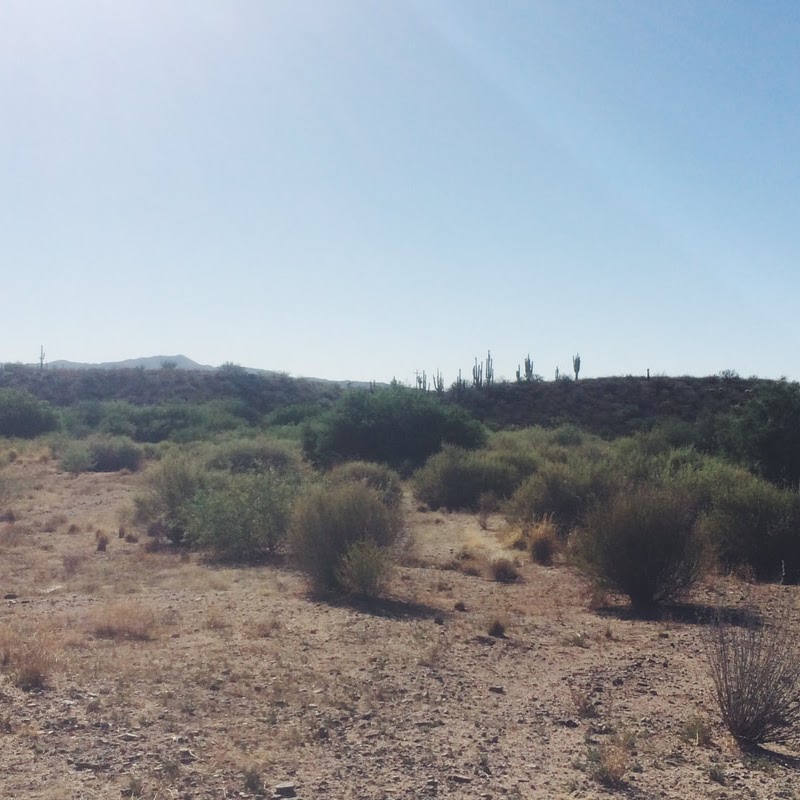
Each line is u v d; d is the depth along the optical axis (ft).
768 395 100.07
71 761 22.81
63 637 37.04
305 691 29.99
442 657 35.45
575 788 22.06
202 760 23.21
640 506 48.78
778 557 57.21
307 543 51.26
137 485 113.70
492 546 70.18
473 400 225.97
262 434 181.78
